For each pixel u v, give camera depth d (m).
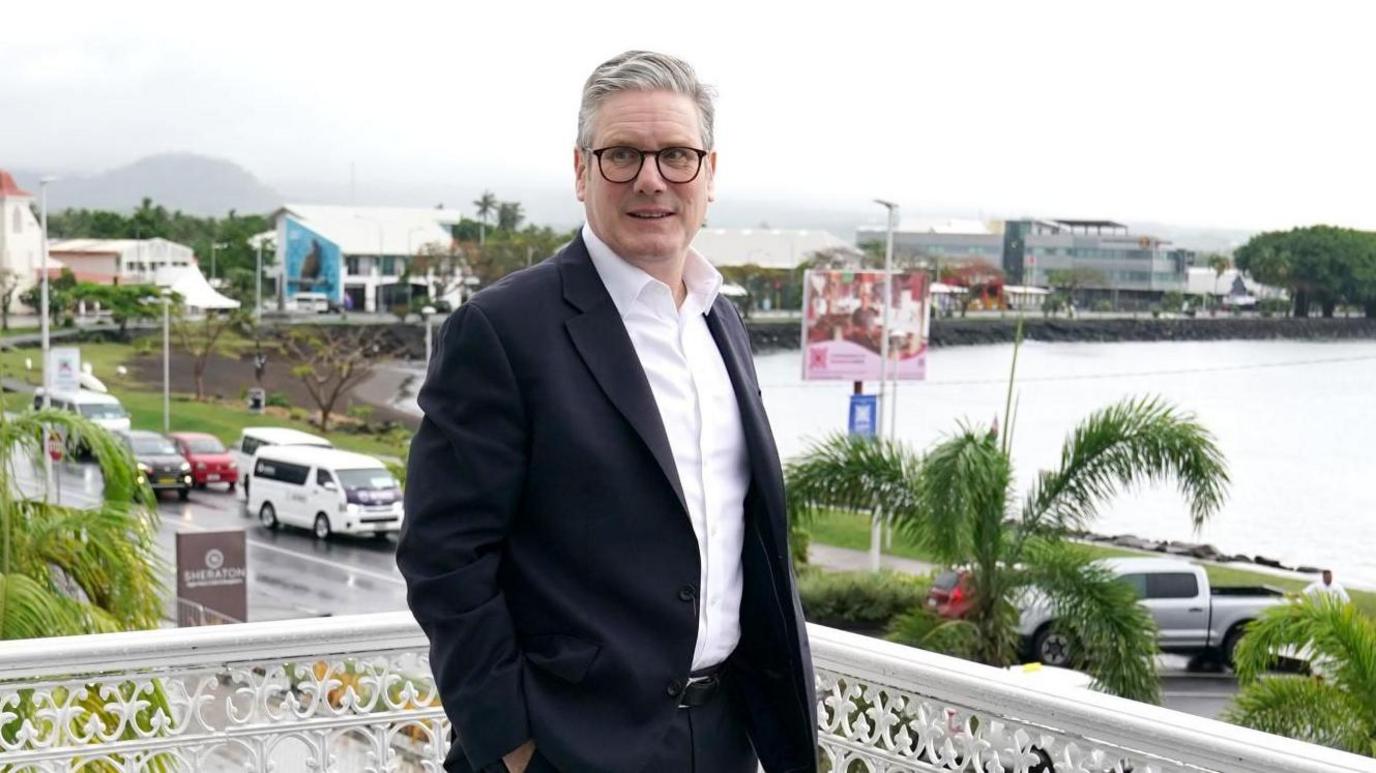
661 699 2.20
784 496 2.39
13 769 3.08
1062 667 15.45
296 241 123.50
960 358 116.31
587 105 2.29
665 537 2.21
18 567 5.69
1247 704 8.40
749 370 2.45
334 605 24.59
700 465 2.30
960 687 2.92
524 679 2.19
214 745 3.25
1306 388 101.62
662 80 2.24
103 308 101.06
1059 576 10.80
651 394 2.23
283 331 85.81
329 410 58.09
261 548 30.14
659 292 2.29
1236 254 129.75
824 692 3.28
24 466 7.21
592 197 2.28
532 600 2.22
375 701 3.38
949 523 10.79
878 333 37.53
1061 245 146.62
